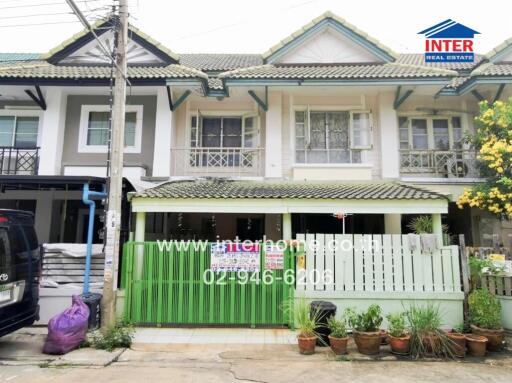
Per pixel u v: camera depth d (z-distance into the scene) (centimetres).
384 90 1138
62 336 597
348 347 635
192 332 711
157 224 1159
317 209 818
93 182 825
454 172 1103
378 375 524
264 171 1159
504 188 912
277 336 691
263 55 1220
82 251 792
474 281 728
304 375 525
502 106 929
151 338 679
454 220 1259
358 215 1272
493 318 633
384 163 1122
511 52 1180
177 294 746
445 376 521
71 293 767
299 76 1052
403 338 600
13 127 1188
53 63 1211
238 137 1231
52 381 500
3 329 564
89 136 1159
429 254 736
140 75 1056
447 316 716
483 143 964
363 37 1205
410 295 723
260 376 522
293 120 1169
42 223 1156
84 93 1155
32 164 1132
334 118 1180
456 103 1197
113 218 700
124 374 527
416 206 807
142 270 753
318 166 1127
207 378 514
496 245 1122
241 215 1337
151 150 1138
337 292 732
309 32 1216
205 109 1229
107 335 641
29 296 640
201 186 987
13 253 604
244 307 740
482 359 589
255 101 1171
